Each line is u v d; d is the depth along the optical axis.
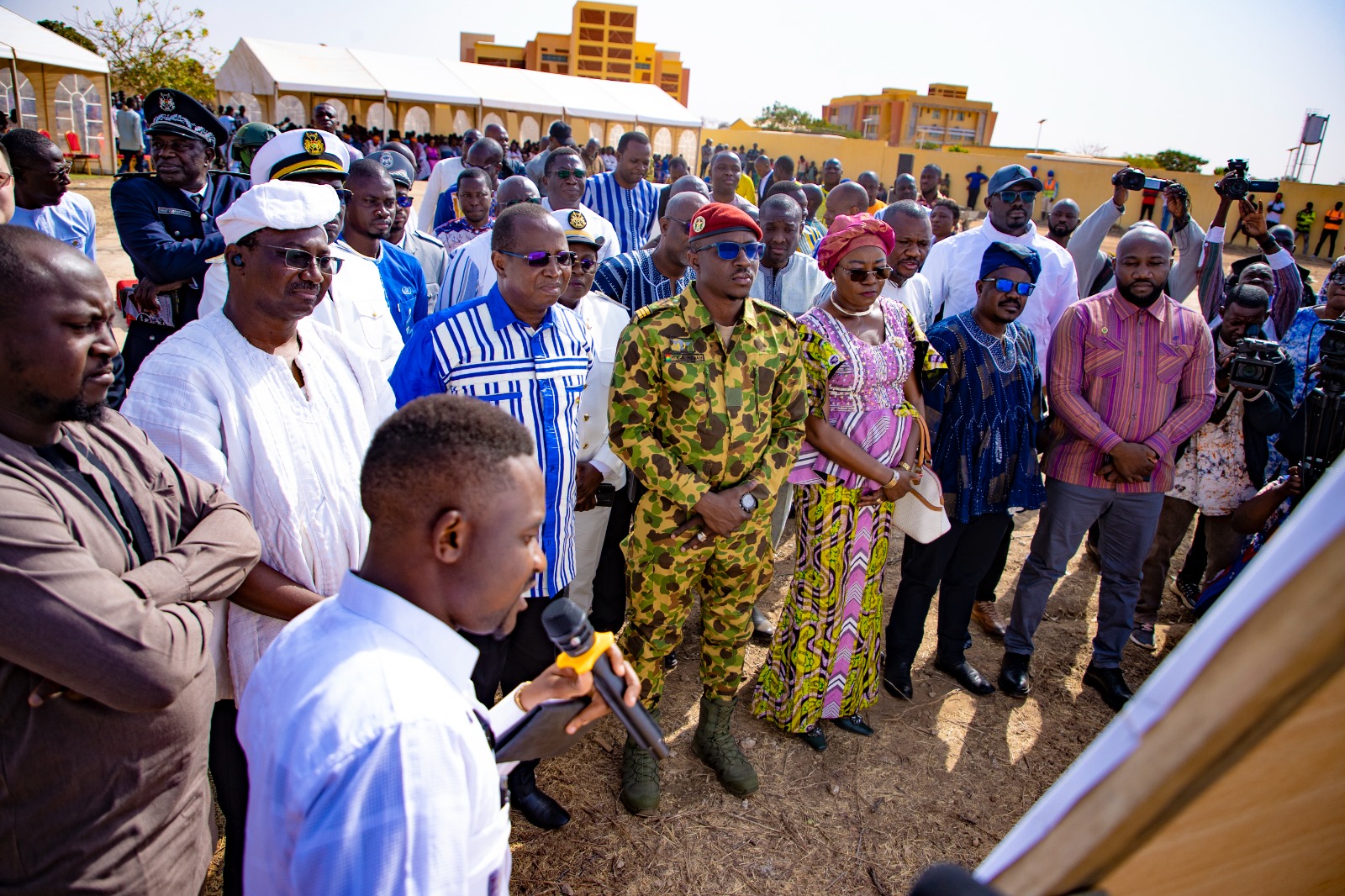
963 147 40.66
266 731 1.11
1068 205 6.41
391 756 1.00
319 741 1.03
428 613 1.20
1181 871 0.64
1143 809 0.59
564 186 5.82
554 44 71.88
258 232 2.04
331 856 0.95
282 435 2.13
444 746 1.05
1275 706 0.54
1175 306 3.74
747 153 30.59
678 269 4.18
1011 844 0.67
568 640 1.40
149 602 1.50
